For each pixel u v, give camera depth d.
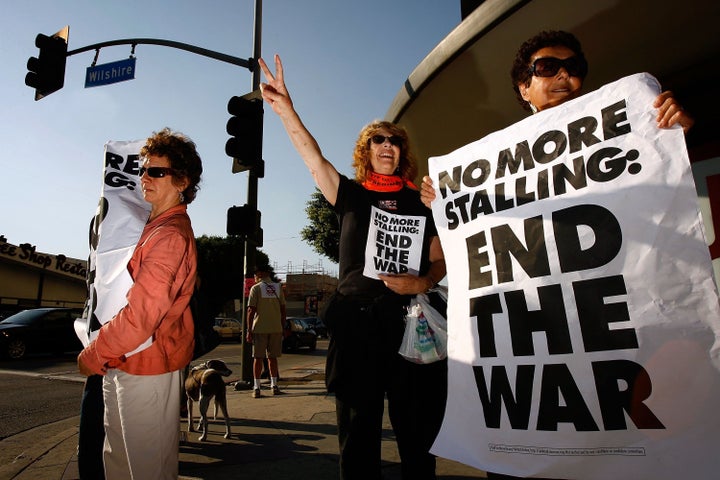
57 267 29.44
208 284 38.91
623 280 1.49
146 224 2.08
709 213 3.07
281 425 4.48
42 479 3.09
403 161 2.36
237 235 6.88
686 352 1.37
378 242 2.13
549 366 1.56
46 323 12.80
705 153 3.13
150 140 2.18
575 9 2.48
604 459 1.43
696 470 1.30
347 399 1.96
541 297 1.62
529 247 1.69
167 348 1.85
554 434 1.52
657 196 1.49
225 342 24.47
